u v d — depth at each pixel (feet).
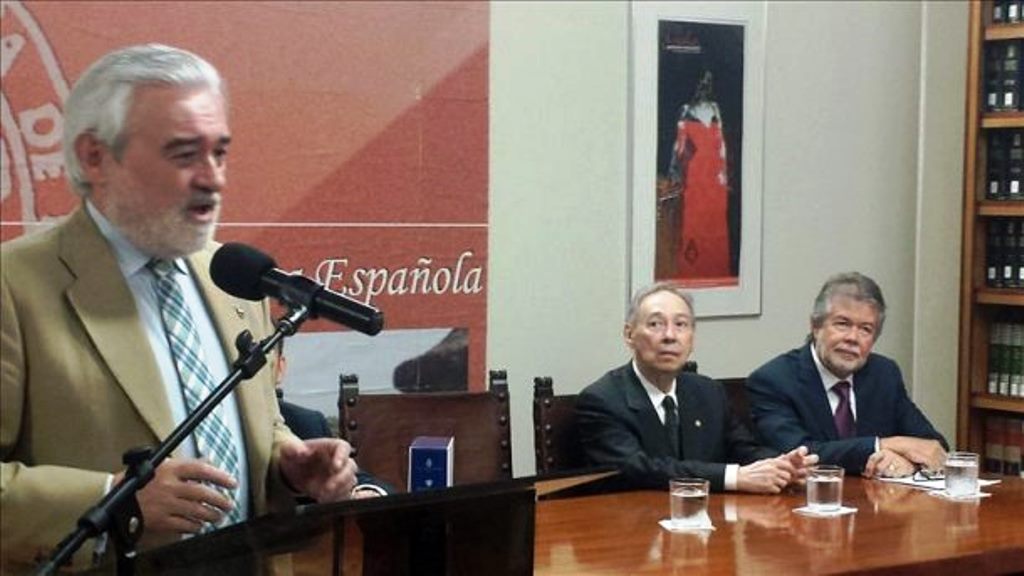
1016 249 15.38
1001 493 10.96
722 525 9.53
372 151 12.90
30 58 11.21
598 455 11.47
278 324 5.73
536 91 13.93
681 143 14.89
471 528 5.60
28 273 6.20
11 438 6.11
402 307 13.15
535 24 13.88
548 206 14.07
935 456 11.73
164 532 5.72
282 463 6.72
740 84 15.28
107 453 6.16
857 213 16.38
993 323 15.70
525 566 5.78
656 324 11.58
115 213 6.36
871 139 16.43
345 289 12.81
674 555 8.56
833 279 12.40
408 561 5.45
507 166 13.78
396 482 11.57
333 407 12.75
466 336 13.56
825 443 11.91
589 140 14.32
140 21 11.65
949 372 16.69
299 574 5.18
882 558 8.55
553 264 14.15
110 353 6.21
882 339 16.65
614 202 14.53
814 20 15.88
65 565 5.76
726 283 15.31
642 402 11.66
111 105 6.24
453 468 11.73
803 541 9.02
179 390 6.47
